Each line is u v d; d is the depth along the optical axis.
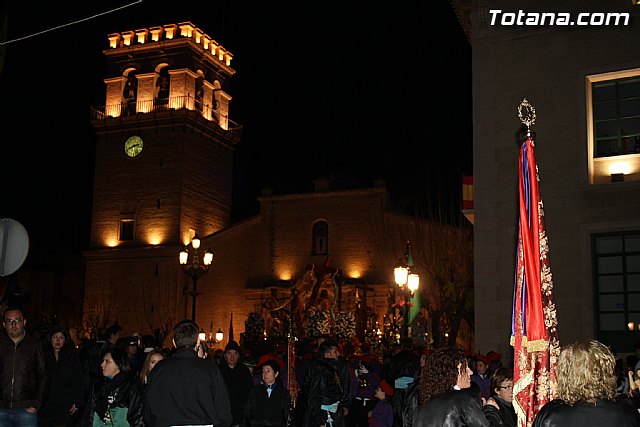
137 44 60.00
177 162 57.41
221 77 63.91
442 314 38.09
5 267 11.46
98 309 56.84
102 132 60.00
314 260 53.78
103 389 10.10
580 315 18.42
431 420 6.07
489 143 20.12
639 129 18.98
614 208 18.64
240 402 13.88
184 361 8.15
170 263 55.72
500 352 19.11
